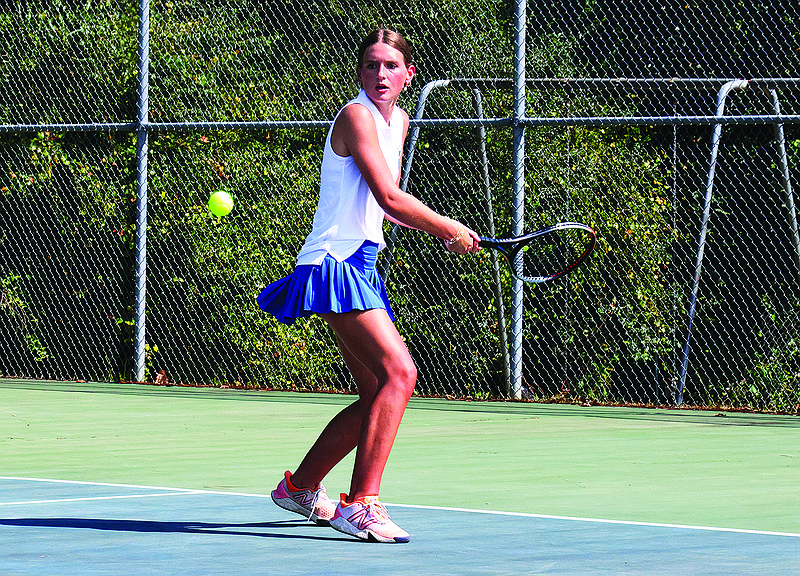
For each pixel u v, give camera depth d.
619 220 15.39
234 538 5.98
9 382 16.84
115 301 17.17
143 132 15.95
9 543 5.78
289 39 16.58
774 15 15.94
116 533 6.09
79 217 17.28
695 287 14.30
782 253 15.65
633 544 5.77
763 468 8.86
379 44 6.26
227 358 16.67
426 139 15.62
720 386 15.24
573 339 15.55
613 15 15.59
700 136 15.80
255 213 16.23
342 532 5.95
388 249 15.52
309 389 15.88
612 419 12.61
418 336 15.80
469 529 6.24
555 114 15.99
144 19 15.84
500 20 16.16
